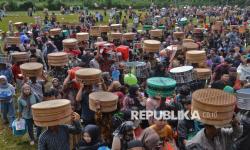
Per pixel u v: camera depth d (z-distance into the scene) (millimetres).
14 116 13648
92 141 7949
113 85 11195
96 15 60125
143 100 10203
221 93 6102
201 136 5781
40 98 12211
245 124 7109
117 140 7832
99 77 10812
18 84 16234
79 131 8359
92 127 7930
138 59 18969
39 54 18266
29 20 59625
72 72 11500
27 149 12070
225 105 5594
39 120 7875
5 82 13438
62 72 15578
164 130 7883
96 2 90938
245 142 7055
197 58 15398
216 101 5711
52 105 8000
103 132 9336
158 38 24984
